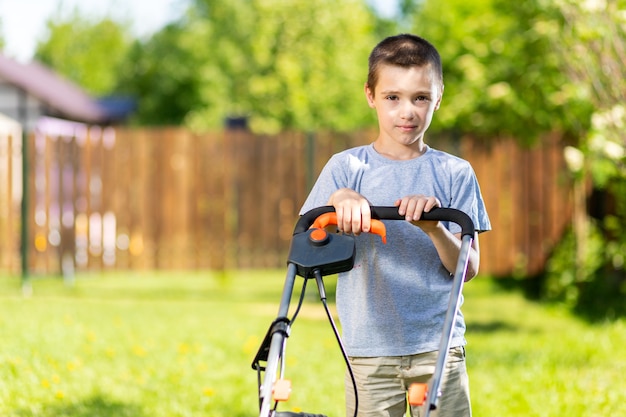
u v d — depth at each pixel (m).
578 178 9.22
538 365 6.73
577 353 7.27
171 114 31.89
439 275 3.34
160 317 9.00
